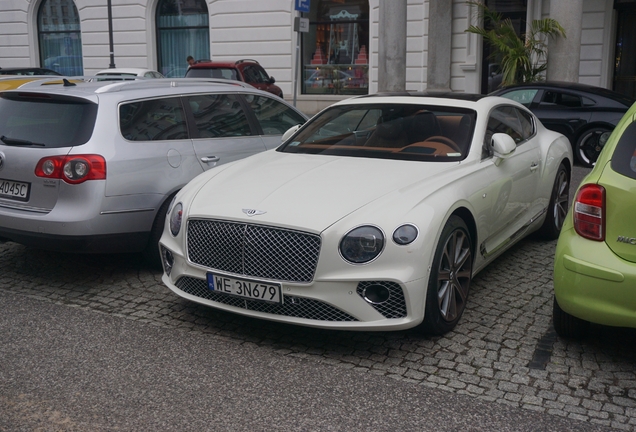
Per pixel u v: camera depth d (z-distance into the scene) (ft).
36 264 19.27
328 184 14.24
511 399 11.55
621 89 54.75
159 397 11.62
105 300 16.37
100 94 17.44
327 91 64.18
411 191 13.74
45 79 28.09
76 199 16.28
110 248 17.04
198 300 14.11
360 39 62.49
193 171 18.63
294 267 12.87
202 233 13.89
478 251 15.46
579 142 35.60
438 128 16.67
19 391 11.84
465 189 14.61
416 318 12.90
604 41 53.16
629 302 11.78
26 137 17.21
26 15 75.10
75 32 74.49
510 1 56.54
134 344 13.80
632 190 11.79
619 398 11.62
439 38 56.90
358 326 12.71
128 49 70.79
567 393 11.78
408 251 12.66
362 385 12.04
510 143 16.16
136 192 17.16
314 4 63.46
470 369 12.67
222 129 20.07
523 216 18.71
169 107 18.80
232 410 11.18
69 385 12.05
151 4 69.26
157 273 18.44
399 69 47.06
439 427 10.64
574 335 13.75
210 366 12.80
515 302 16.21
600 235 12.14
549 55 44.06
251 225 13.28
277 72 64.95
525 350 13.52
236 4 65.26
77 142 16.56
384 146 16.48
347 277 12.59
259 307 13.42
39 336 14.20
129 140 17.30
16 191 17.06
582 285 12.18
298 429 10.59
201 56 69.67
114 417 10.97
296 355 13.29
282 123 22.66
